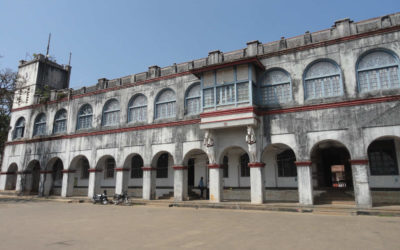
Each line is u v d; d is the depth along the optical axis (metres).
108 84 21.89
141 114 19.83
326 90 14.17
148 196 18.05
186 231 8.53
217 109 15.62
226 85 15.62
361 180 12.52
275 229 8.71
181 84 18.31
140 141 19.08
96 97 21.97
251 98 14.78
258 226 9.28
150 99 19.41
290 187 17.33
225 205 14.72
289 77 15.15
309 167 13.66
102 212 13.82
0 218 11.85
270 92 15.51
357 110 13.10
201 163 20.16
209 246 6.62
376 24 13.51
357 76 13.48
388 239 7.24
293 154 17.56
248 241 7.09
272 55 15.62
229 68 15.72
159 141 18.33
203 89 16.25
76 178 25.33
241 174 18.77
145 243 6.98
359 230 8.45
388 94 12.69
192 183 20.48
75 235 8.06
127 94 20.52
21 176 24.70
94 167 20.64
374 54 13.39
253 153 14.79
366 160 12.55
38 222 10.70
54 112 24.25
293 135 14.30
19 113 26.72
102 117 21.30
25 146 25.28
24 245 6.86
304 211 12.82
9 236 8.00
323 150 18.62
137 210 14.66
